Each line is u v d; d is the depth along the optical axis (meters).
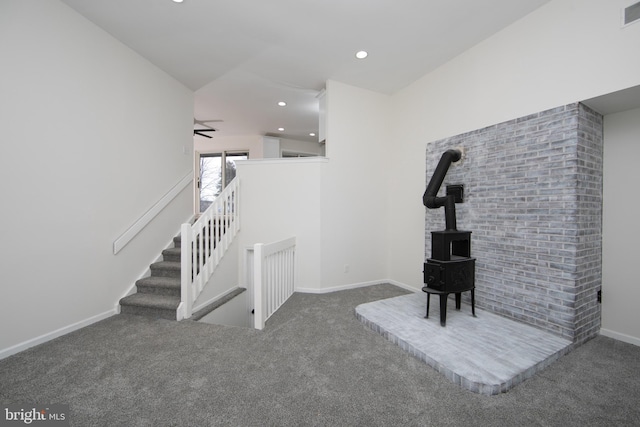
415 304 3.36
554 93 2.51
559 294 2.48
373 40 3.17
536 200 2.64
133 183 3.43
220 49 3.39
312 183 4.10
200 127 6.92
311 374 2.01
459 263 2.76
